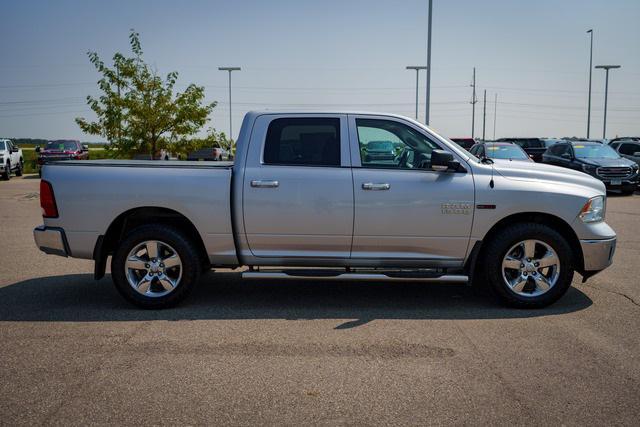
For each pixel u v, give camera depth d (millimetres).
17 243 9797
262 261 5898
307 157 5859
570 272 5715
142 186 5750
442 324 5328
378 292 6578
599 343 4781
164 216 6012
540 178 5883
